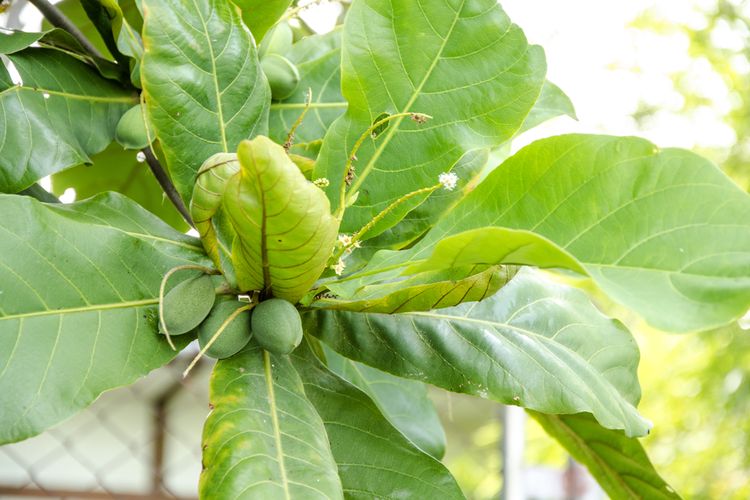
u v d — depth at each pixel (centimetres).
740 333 385
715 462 388
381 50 122
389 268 117
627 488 153
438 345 125
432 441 154
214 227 118
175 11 118
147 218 122
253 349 114
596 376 129
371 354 123
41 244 109
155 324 112
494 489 282
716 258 104
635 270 106
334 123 122
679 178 108
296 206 100
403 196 121
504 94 123
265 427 108
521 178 115
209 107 119
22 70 126
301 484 104
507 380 124
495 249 101
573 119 140
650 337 391
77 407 106
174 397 229
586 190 112
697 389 392
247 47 121
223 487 103
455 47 123
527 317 130
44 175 123
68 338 108
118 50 132
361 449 118
